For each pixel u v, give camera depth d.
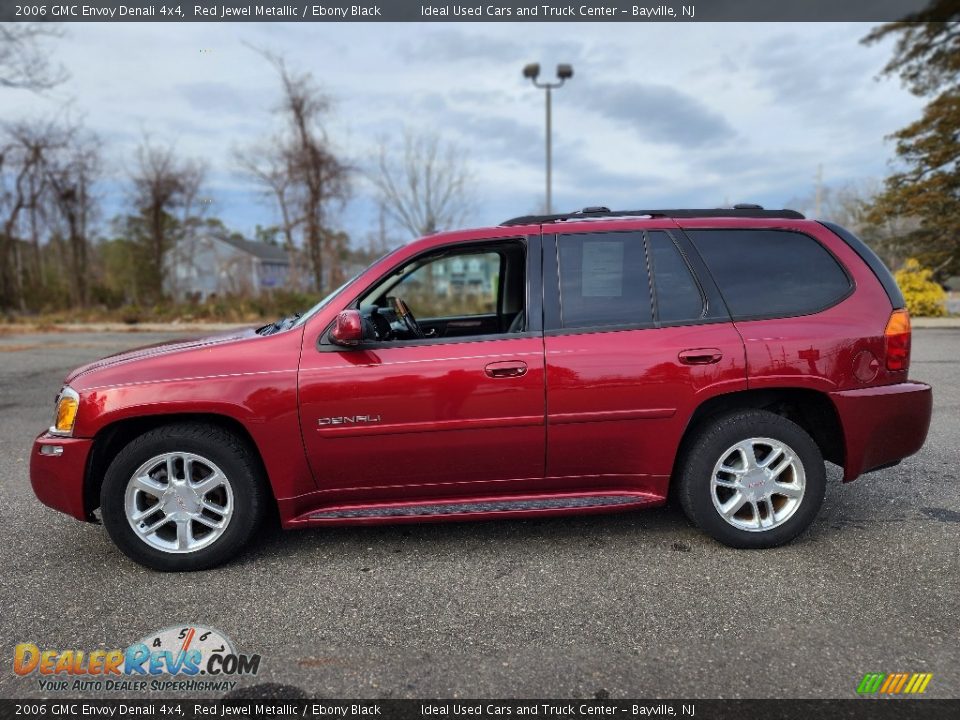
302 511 3.21
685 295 3.21
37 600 2.85
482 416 3.08
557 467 3.21
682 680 2.21
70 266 31.05
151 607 2.78
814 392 3.21
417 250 3.24
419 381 3.05
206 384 3.01
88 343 15.44
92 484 3.15
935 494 3.91
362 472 3.15
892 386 3.21
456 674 2.28
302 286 27.27
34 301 29.42
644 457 3.19
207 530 3.25
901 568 2.97
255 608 2.76
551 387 3.07
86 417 3.01
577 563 3.12
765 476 3.19
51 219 29.89
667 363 3.09
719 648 2.38
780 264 3.28
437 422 3.07
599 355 3.09
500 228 3.30
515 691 2.18
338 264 27.19
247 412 3.00
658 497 3.24
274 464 3.07
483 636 2.51
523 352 3.09
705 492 3.17
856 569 2.97
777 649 2.37
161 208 36.03
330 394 3.04
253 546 3.40
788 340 3.12
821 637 2.43
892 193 26.89
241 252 53.00
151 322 22.83
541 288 3.21
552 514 3.17
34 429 6.24
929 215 26.27
